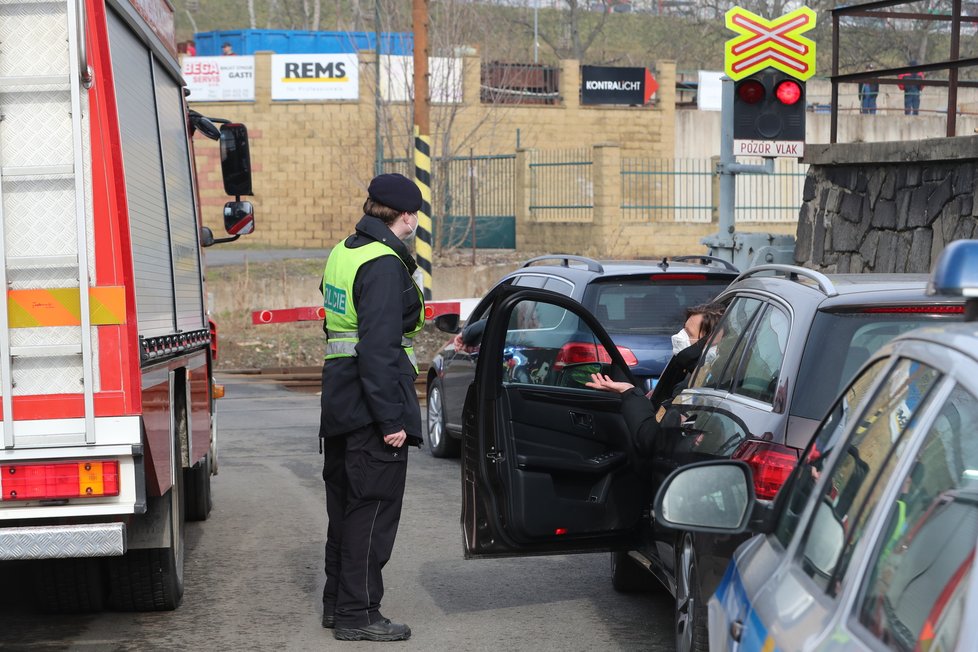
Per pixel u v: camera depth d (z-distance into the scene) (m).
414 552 7.84
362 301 5.75
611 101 37.41
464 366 10.94
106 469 5.08
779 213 33.81
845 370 4.41
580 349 6.44
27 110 5.08
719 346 5.55
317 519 8.92
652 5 65.25
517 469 5.90
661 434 5.68
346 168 34.50
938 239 10.14
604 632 6.08
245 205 9.18
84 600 6.34
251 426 13.77
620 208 30.67
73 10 5.05
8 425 5.05
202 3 71.31
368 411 5.84
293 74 34.44
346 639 5.93
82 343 5.05
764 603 2.69
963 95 44.31
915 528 2.15
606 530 6.01
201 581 7.16
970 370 2.11
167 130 7.01
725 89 11.98
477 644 5.88
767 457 4.41
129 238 5.11
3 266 5.03
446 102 32.34
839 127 38.66
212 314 23.08
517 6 61.34
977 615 1.75
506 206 32.53
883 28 50.97
